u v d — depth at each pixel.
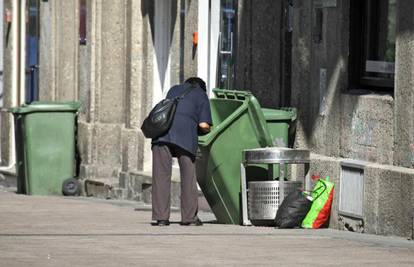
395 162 26.03
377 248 22.75
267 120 29.14
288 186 28.02
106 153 41.50
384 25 27.31
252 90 31.02
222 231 26.31
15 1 47.59
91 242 23.52
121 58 41.25
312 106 29.09
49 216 30.75
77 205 35.59
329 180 28.05
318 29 28.83
